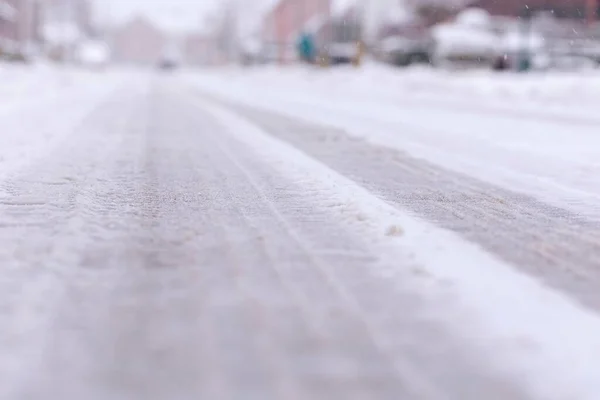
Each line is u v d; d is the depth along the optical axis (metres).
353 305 5.31
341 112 27.06
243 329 4.83
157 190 9.97
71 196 9.39
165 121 21.92
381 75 50.16
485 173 12.41
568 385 4.06
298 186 10.31
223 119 22.92
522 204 9.65
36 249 6.75
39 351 4.45
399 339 4.70
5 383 4.02
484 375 4.19
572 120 23.36
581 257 6.87
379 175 11.79
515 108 28.67
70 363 4.29
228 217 8.23
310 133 18.53
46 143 15.30
